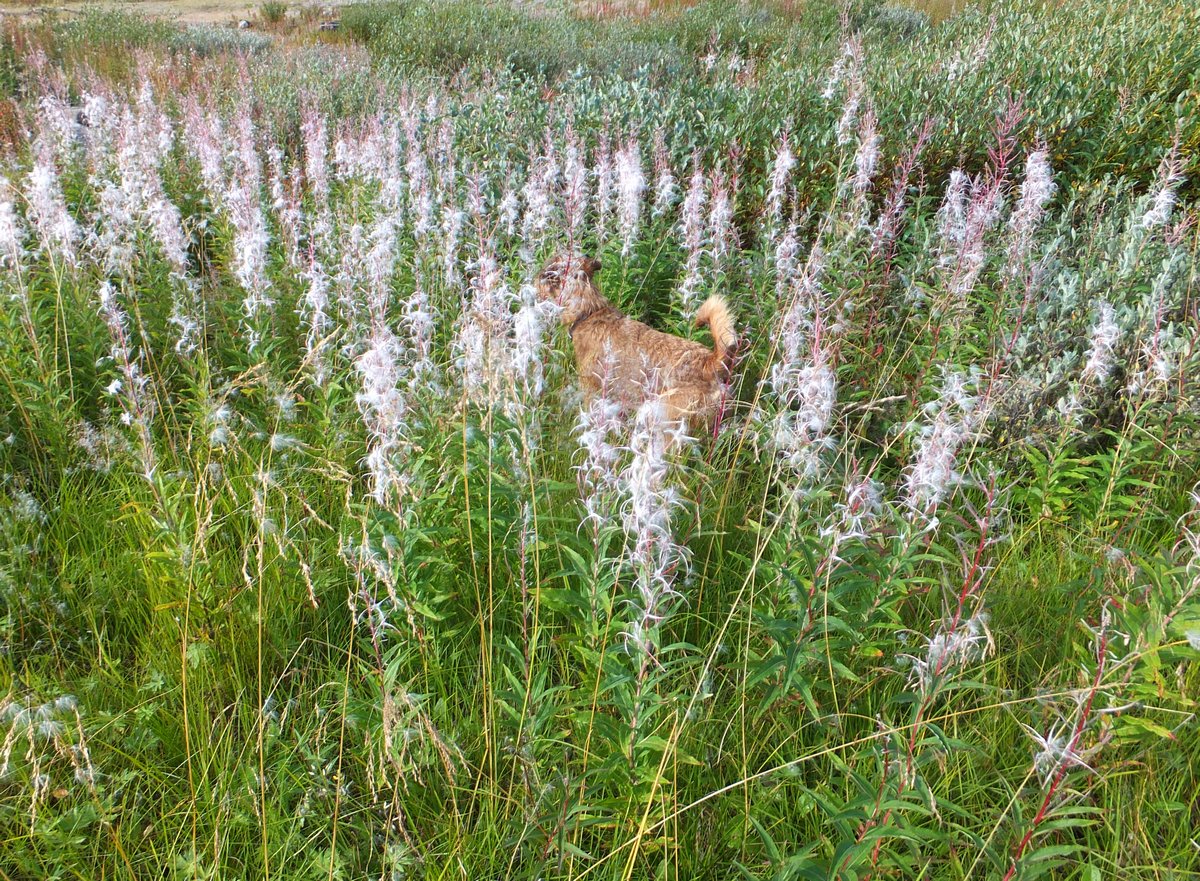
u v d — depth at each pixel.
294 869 2.17
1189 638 1.56
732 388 3.89
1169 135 6.02
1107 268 4.34
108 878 2.14
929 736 2.25
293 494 3.15
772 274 4.83
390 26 15.33
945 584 2.23
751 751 2.30
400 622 2.59
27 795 2.21
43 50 13.25
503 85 9.59
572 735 2.43
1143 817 2.19
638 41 13.84
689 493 3.15
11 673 2.55
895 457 3.81
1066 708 2.24
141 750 2.41
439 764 2.35
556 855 2.06
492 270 3.21
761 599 2.77
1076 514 3.50
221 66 12.56
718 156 6.63
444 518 2.77
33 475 3.53
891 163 6.28
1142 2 8.65
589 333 4.13
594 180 6.35
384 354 2.22
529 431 2.67
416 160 5.64
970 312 4.13
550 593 2.28
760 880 1.94
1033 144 6.16
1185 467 3.58
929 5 15.03
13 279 3.98
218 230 5.79
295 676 2.66
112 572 3.01
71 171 6.68
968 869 2.07
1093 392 3.77
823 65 8.98
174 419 3.75
